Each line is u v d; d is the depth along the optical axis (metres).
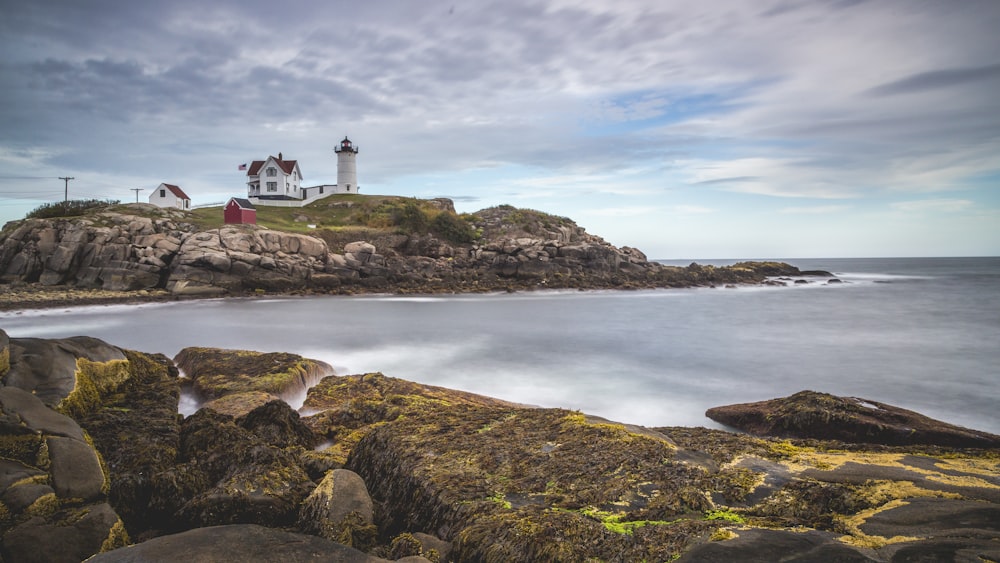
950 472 5.77
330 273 63.12
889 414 10.81
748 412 12.62
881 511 4.73
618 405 16.23
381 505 6.49
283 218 81.31
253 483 6.64
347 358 23.31
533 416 8.26
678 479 5.66
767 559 3.94
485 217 91.56
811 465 6.03
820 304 52.03
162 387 11.19
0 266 52.38
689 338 30.20
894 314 43.31
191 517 6.21
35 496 5.38
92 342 11.02
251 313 41.72
